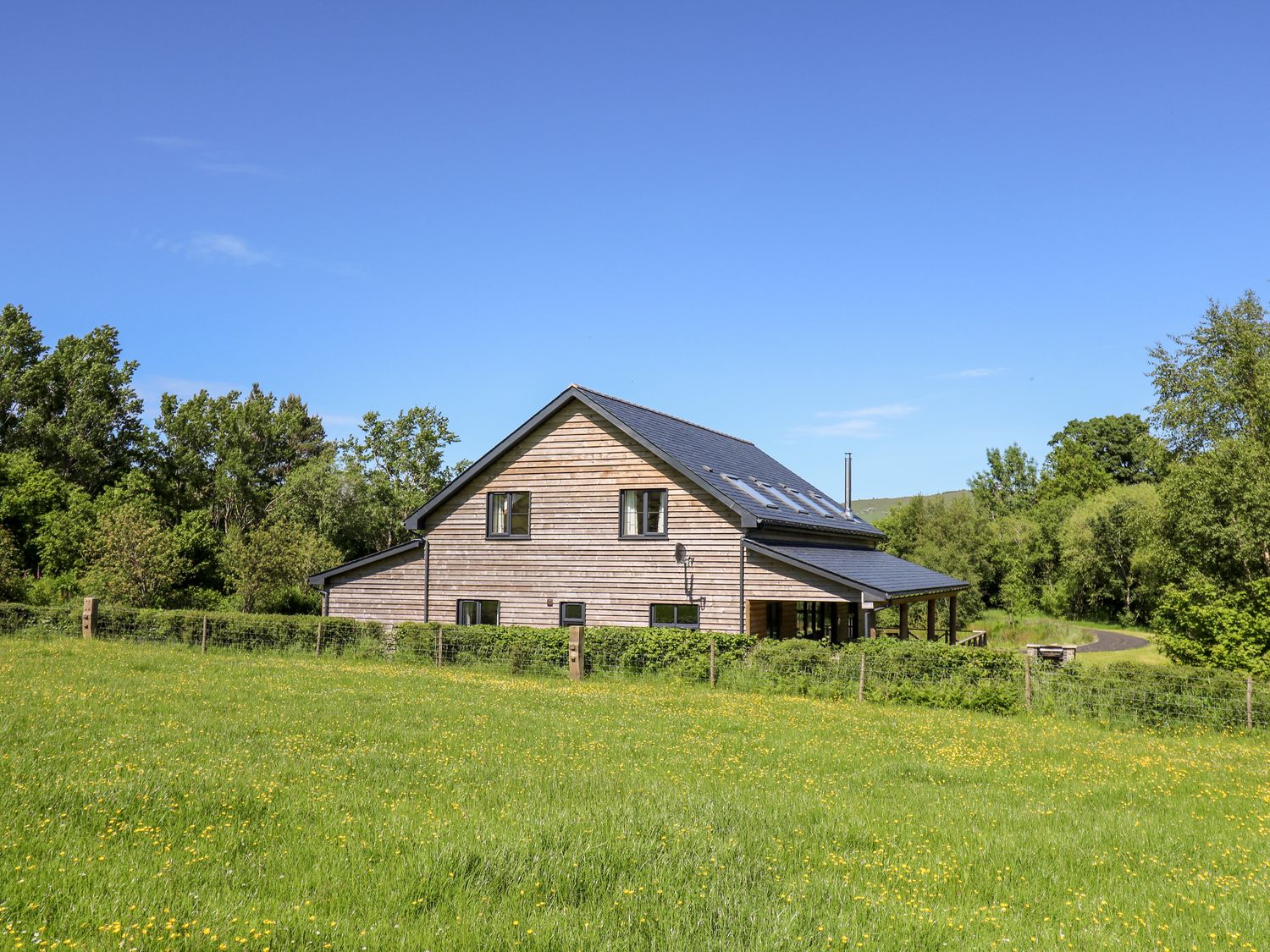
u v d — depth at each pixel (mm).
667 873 7223
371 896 6539
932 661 20000
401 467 55219
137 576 34281
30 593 36031
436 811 9047
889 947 6066
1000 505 85812
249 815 8672
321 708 15953
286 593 37531
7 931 5426
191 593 37375
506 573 27984
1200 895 7348
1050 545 68500
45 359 59594
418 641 25266
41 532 41312
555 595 27328
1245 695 17078
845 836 8781
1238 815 10391
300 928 5816
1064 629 50500
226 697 16656
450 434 56281
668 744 13719
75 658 22391
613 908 6496
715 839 8188
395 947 5652
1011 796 10977
